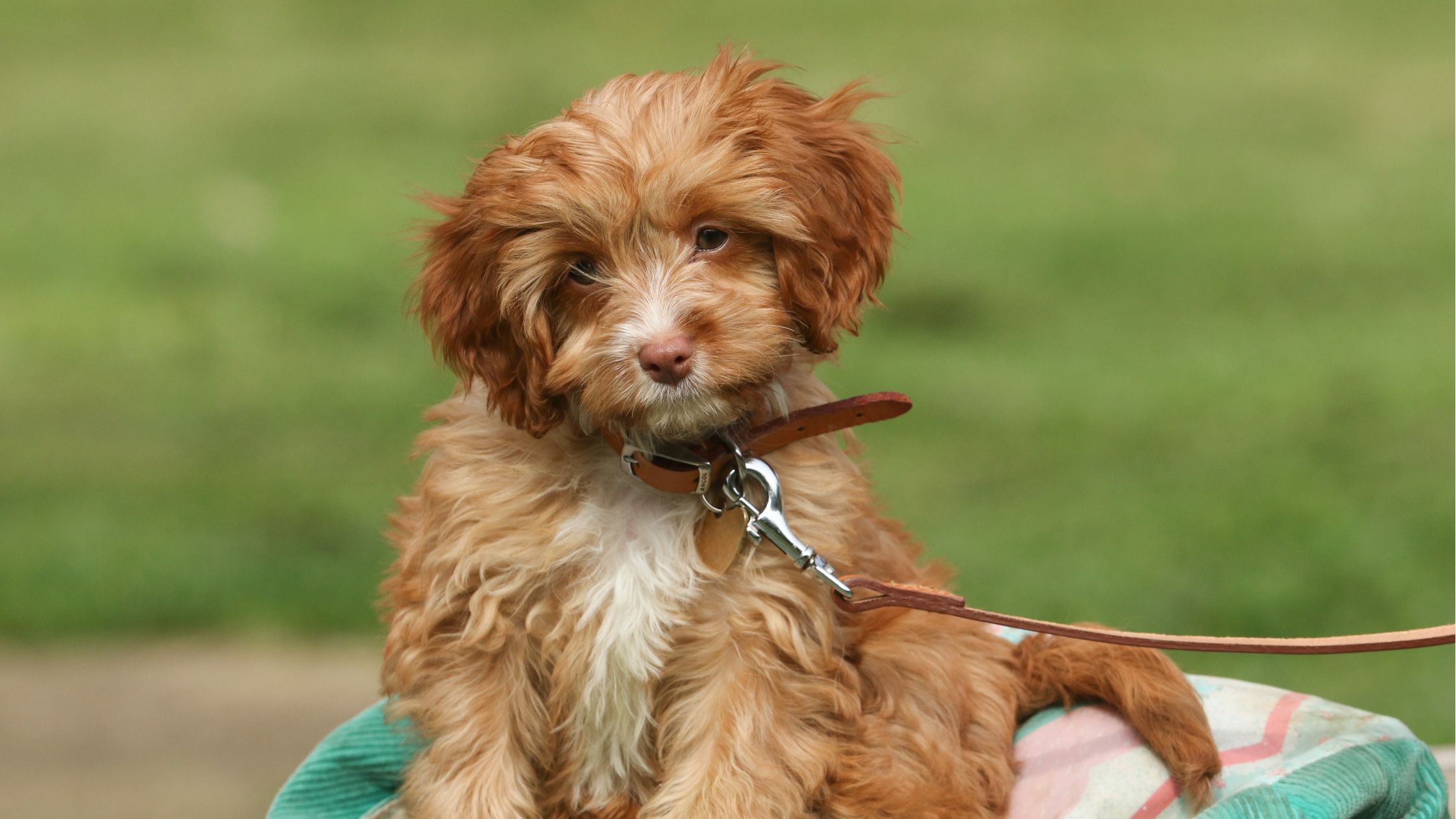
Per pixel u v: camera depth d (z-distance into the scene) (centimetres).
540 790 489
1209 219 2019
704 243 446
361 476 1329
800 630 456
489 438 469
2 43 3186
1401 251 1847
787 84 478
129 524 1234
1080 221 2025
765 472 446
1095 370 1530
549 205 434
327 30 3234
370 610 1127
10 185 2314
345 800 511
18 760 939
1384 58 2762
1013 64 2831
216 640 1098
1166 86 2678
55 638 1109
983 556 1092
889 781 457
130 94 2820
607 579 454
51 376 1591
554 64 2844
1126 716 481
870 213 467
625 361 430
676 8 3288
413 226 538
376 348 1691
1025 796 482
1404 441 1302
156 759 944
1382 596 1031
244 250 2012
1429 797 450
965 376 1518
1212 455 1286
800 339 460
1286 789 427
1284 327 1634
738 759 448
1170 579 1046
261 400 1517
